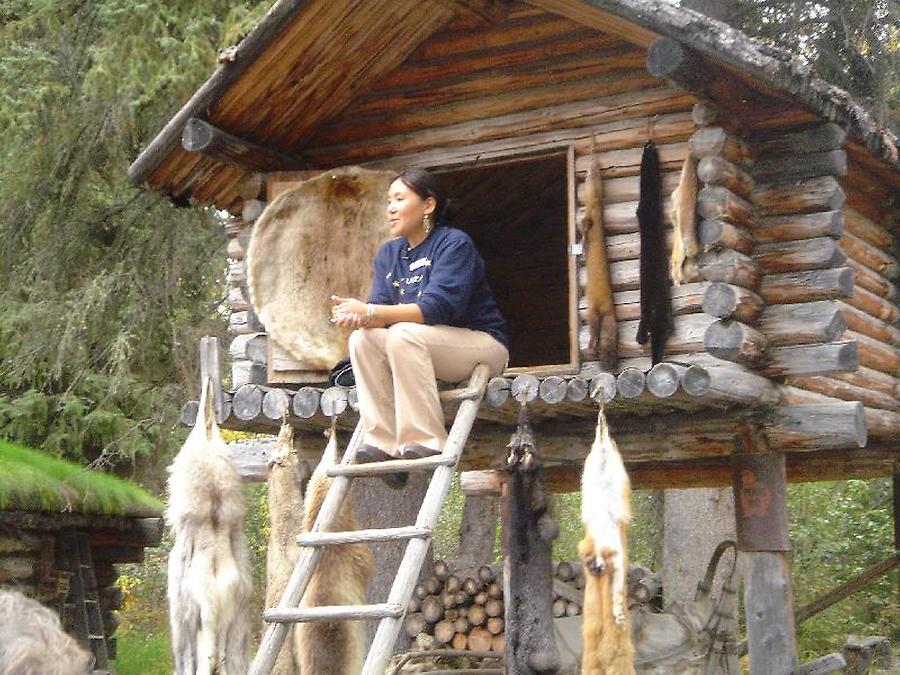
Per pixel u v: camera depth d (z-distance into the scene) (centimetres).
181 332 1295
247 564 542
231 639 524
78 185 1271
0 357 1360
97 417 1314
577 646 841
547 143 739
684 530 1262
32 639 178
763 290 695
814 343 684
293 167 815
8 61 1243
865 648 962
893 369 877
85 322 1249
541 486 611
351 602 559
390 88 791
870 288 845
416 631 958
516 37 750
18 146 1262
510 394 617
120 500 1061
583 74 732
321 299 771
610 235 716
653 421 743
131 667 1321
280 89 755
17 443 1336
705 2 1222
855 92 1253
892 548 1444
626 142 714
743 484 719
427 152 782
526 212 1048
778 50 628
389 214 629
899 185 841
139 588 1769
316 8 701
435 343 591
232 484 544
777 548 706
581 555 532
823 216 684
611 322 702
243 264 816
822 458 971
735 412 714
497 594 937
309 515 571
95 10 1256
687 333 685
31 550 996
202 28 1159
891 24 1241
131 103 1182
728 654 891
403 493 1094
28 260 1301
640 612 885
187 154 783
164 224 1279
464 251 613
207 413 560
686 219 666
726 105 666
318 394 668
